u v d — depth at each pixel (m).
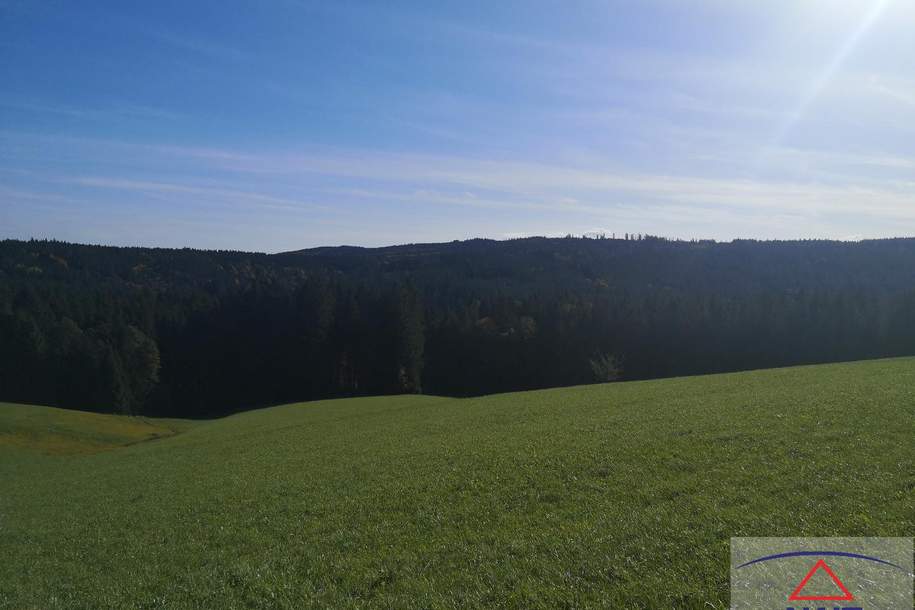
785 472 14.11
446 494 16.77
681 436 19.47
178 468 30.86
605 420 26.20
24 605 12.57
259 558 13.53
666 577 9.52
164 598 11.84
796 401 24.02
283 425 47.44
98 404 80.81
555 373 96.88
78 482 30.39
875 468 13.45
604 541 11.38
